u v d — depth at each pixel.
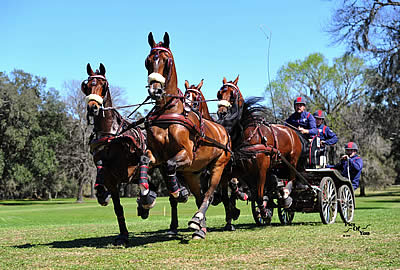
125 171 8.01
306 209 11.38
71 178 62.53
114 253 6.77
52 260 6.22
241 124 9.94
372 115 33.84
